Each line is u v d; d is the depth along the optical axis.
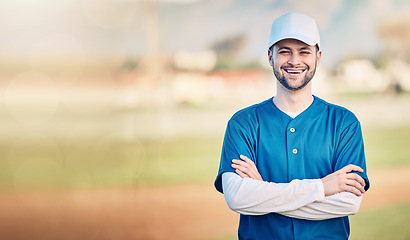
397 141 13.87
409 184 8.84
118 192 9.34
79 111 21.22
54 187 10.84
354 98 21.91
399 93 22.02
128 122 18.98
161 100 22.05
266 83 24.55
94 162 12.90
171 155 12.89
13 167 14.01
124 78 23.66
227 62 25.39
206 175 10.56
